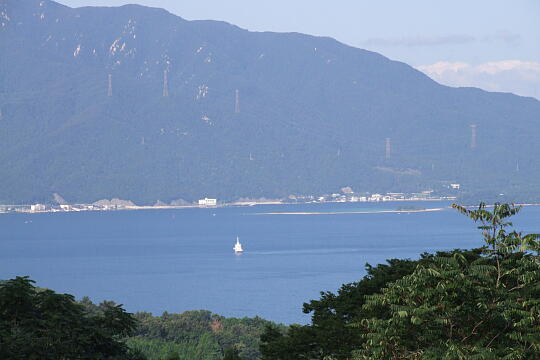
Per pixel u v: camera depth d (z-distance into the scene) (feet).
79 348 194.90
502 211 144.97
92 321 208.54
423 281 137.80
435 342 137.28
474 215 146.10
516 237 143.54
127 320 216.95
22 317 196.03
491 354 128.88
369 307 153.69
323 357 183.62
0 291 196.24
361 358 146.10
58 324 194.80
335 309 212.43
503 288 138.00
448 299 135.33
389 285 144.05
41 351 186.39
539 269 138.21
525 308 135.13
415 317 132.77
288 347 191.93
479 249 179.73
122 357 207.92
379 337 139.44
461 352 128.77
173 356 245.65
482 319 135.74
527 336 130.62
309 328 193.77
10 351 180.86
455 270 135.74
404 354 140.56
